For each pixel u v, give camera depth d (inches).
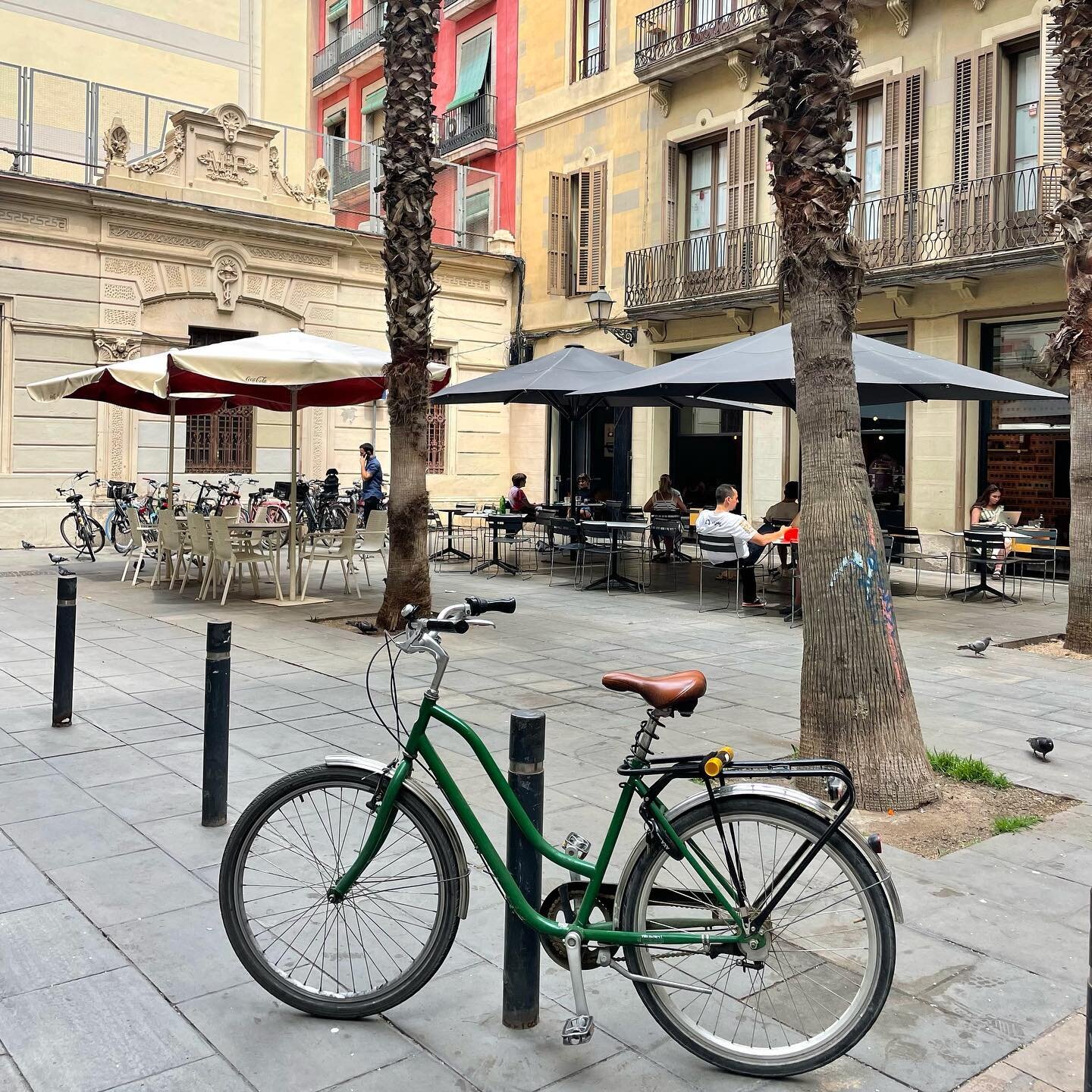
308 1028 113.7
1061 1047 111.6
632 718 251.0
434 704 115.4
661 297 743.7
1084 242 344.8
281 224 733.9
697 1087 104.1
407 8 357.4
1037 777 208.5
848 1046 103.5
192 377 465.7
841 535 189.0
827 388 189.2
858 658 188.1
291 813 120.8
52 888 148.3
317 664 310.8
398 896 119.7
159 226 684.1
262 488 733.9
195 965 127.2
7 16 753.6
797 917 107.7
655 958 108.7
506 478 914.1
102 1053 107.8
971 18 570.6
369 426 812.0
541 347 880.3
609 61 802.2
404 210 360.8
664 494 636.7
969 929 139.7
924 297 599.8
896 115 603.8
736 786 106.0
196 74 844.6
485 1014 117.3
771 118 193.5
